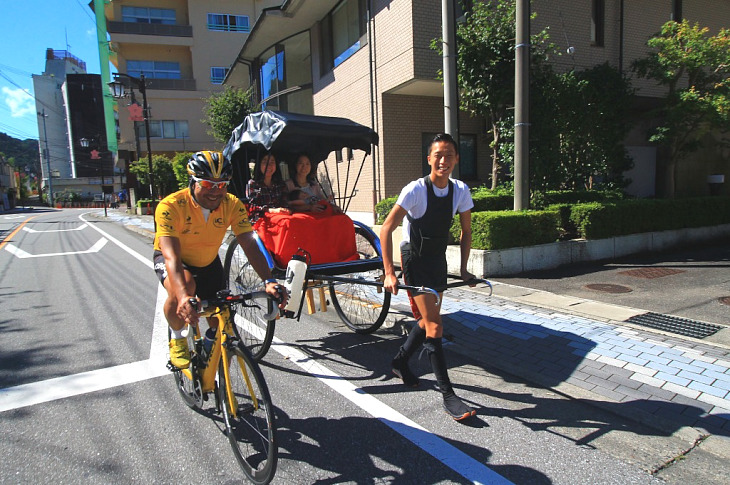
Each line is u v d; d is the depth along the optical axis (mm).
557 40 12305
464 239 3385
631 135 13664
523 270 7160
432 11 10594
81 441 2873
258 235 4523
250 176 5664
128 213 29953
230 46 32969
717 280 6586
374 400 3396
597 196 10367
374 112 12352
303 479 2492
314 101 16531
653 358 3881
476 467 2576
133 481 2486
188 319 2348
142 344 4609
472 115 9719
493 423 3053
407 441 2850
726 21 15438
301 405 3330
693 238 9555
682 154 11578
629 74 13375
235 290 5480
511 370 3814
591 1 12781
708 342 4211
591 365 3807
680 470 2529
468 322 4953
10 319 5555
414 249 3262
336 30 14773
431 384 3668
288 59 18547
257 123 5070
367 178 13141
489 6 8984
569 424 3021
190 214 2771
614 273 7117
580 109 9383
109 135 37250
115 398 3457
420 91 11867
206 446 2820
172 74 33250
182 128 32719
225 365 2602
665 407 3133
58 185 73312
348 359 4207
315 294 6535
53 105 81125
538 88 8641
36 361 4184
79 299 6508
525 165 7617
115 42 31203
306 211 4926
